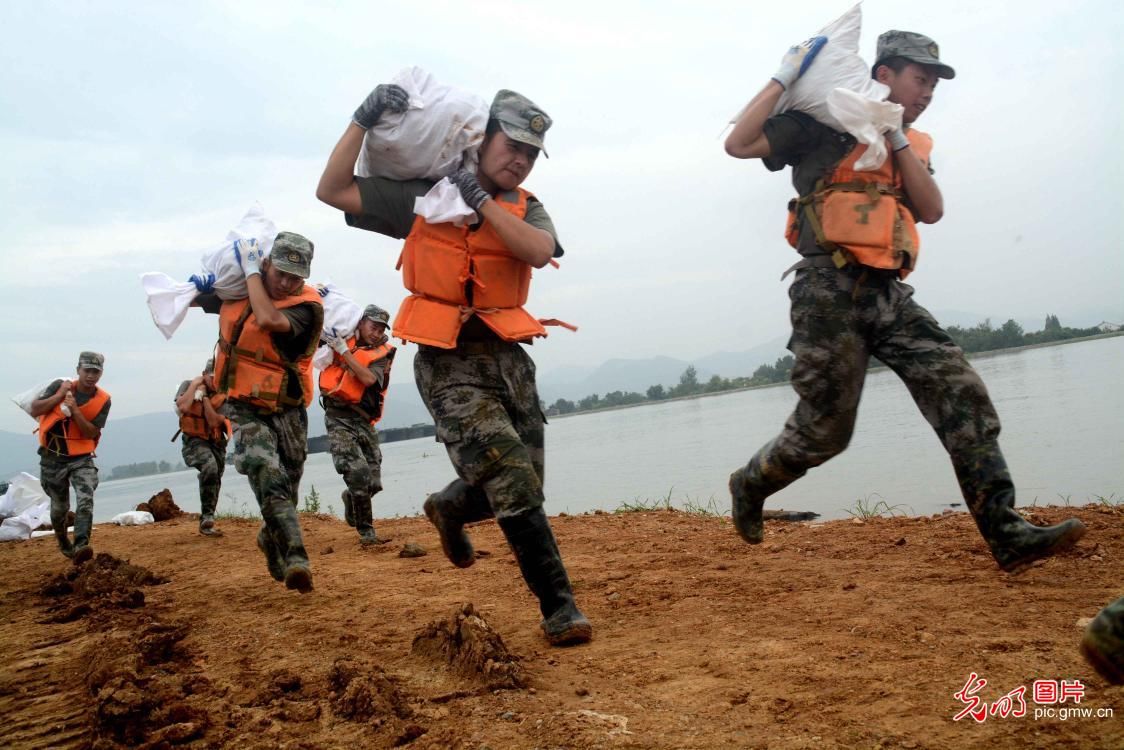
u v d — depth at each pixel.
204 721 3.42
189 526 13.24
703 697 3.18
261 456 5.70
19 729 3.74
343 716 3.39
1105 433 11.04
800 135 4.18
